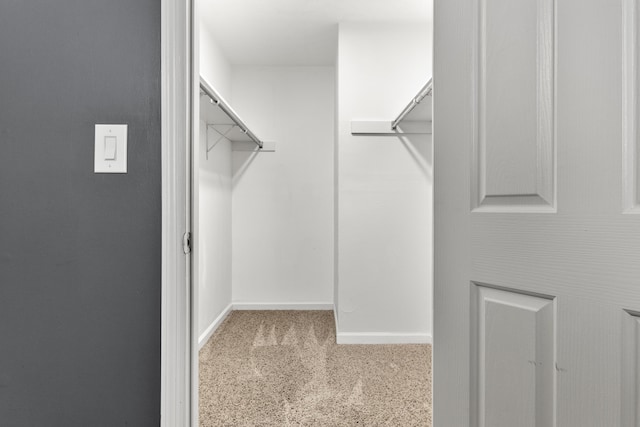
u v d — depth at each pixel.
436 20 1.04
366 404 2.02
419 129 2.96
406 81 2.96
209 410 1.95
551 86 0.80
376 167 2.98
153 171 1.01
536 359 0.83
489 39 0.90
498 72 0.88
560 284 0.78
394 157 2.97
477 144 0.93
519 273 0.85
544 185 0.81
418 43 2.96
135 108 1.01
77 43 1.00
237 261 3.98
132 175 1.01
